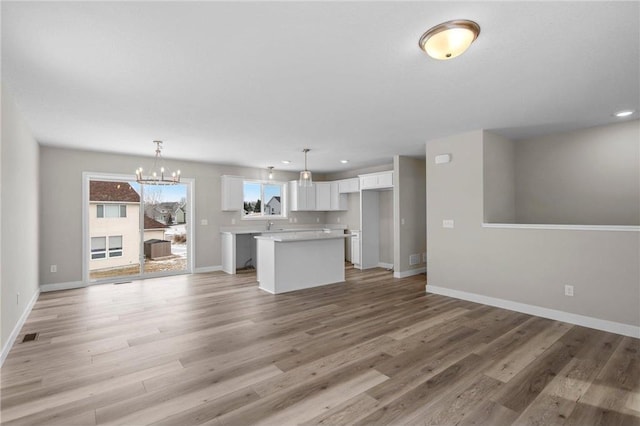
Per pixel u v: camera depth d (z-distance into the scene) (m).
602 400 2.05
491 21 1.86
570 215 4.34
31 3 1.64
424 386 2.22
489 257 4.18
